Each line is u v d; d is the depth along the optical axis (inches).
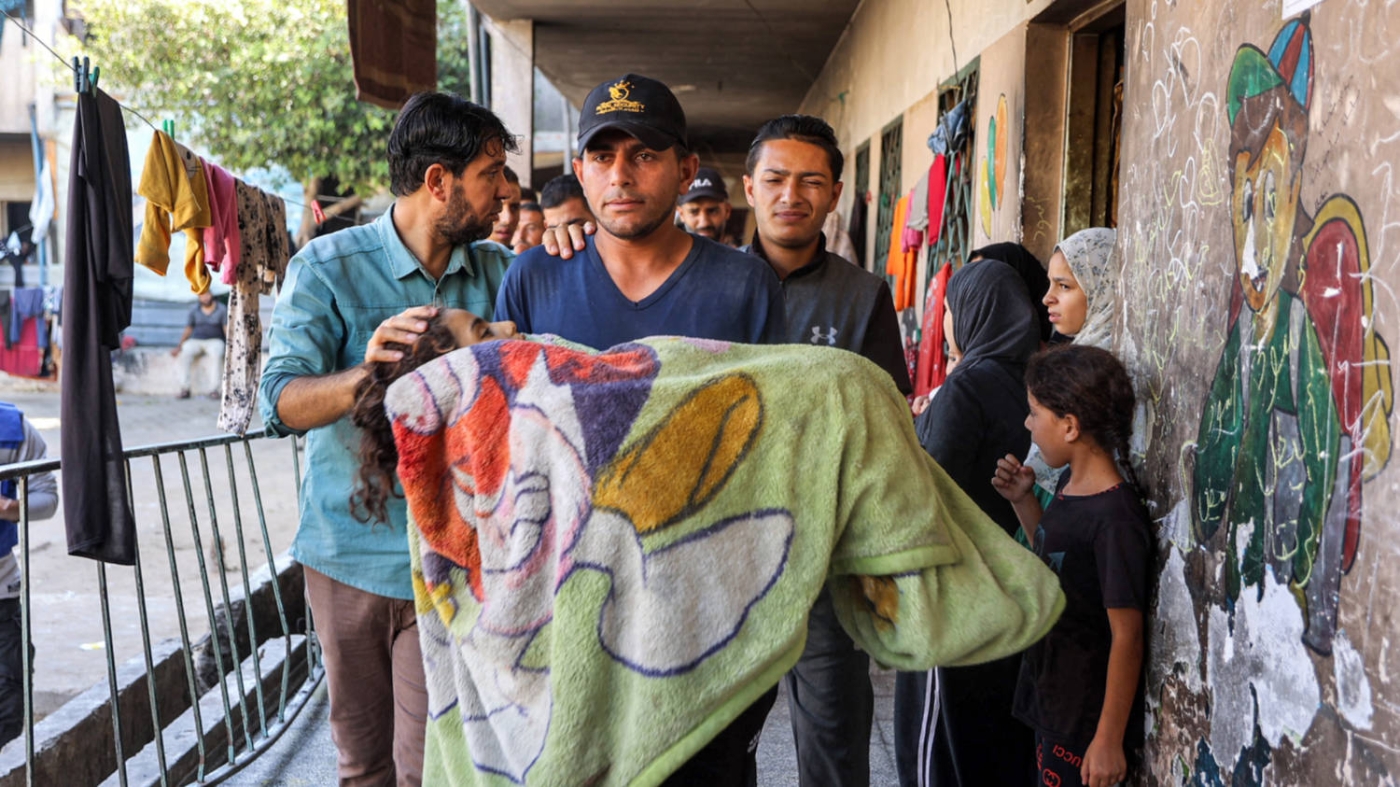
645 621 62.1
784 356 67.8
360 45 226.8
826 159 126.0
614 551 62.8
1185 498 89.4
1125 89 109.5
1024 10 185.5
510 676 65.2
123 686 171.9
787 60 470.3
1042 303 136.8
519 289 95.3
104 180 145.6
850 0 365.7
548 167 745.0
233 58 599.2
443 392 66.8
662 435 63.3
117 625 247.6
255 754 151.4
